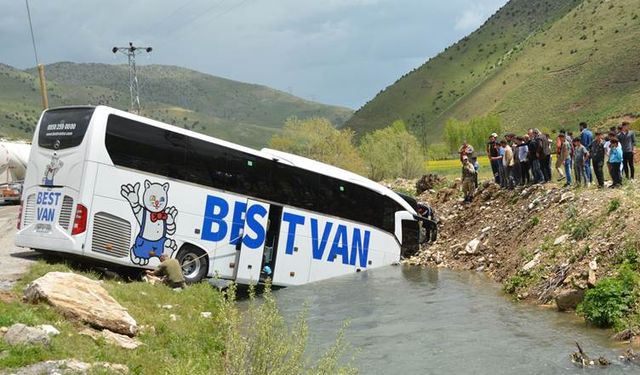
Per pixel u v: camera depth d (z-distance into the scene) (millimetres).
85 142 18203
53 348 10391
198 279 20359
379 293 21797
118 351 11312
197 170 20438
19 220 19094
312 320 18188
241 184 21609
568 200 22359
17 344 10141
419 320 17656
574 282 17359
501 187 29438
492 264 24281
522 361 13320
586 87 190625
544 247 20531
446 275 24688
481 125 164250
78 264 18938
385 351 14750
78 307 12227
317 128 71000
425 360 13898
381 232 26828
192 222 20219
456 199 33781
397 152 65938
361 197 26016
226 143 21297
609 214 18969
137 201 18938
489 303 19141
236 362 9578
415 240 28688
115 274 19078
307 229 23844
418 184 42188
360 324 17531
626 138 23078
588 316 15742
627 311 15156
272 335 9805
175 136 19938
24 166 48438
